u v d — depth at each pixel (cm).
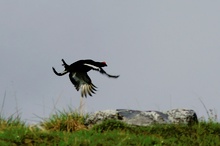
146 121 2342
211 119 2336
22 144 1762
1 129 1959
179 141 2052
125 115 2383
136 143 1889
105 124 2244
